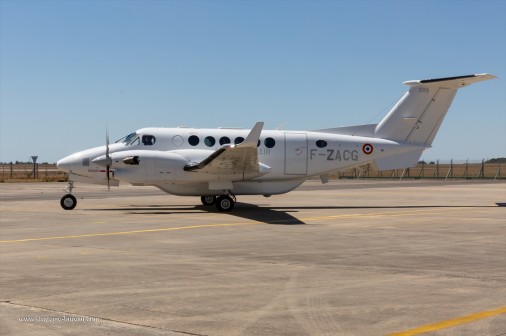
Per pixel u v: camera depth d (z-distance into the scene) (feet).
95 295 26.43
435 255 38.34
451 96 84.07
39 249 41.16
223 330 21.04
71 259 36.68
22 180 196.85
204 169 71.77
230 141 78.28
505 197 106.11
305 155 80.89
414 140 84.33
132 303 24.95
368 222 60.49
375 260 36.32
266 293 26.91
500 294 26.66
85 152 75.05
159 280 29.91
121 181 73.61
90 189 138.10
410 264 34.78
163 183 73.41
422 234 50.03
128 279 30.17
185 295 26.48
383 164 83.46
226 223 59.21
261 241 45.57
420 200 98.22
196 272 32.17
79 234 50.14
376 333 20.62
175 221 61.26
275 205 86.12
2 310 23.75
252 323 21.93
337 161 81.92
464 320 22.22
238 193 78.74
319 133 82.74
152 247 42.27
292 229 53.88
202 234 50.16
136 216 66.95
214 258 37.14
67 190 76.13
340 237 48.01
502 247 42.11
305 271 32.48
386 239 46.70
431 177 228.02
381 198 103.81
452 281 29.66
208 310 23.80
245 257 37.58
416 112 83.92
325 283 29.14
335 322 22.06
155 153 72.69
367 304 24.79
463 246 42.68
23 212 72.18
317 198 103.71
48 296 26.23
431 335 20.31
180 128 78.74
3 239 46.75
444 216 67.77
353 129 83.76
